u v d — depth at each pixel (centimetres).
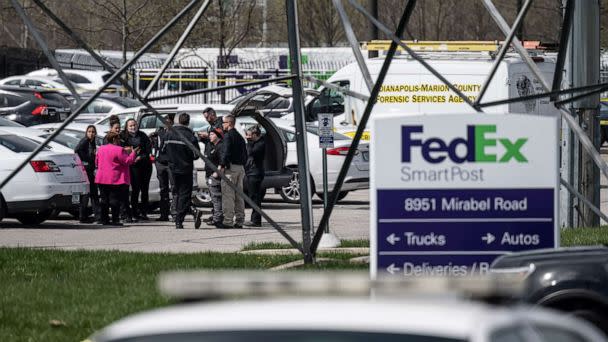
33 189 7462
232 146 7494
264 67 18088
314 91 10356
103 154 7800
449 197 3669
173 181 7594
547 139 3669
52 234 7194
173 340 1503
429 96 10181
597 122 6888
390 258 3669
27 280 4953
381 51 12738
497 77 10006
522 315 1683
